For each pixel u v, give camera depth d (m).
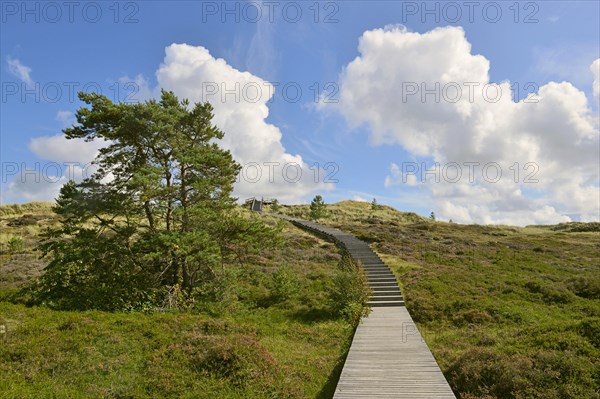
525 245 43.50
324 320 17.64
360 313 17.27
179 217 20.11
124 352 11.23
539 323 15.91
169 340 12.17
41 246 17.69
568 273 27.75
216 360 10.52
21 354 10.52
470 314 17.14
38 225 45.22
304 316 18.45
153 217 20.08
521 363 9.16
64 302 16.66
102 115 18.22
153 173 17.16
